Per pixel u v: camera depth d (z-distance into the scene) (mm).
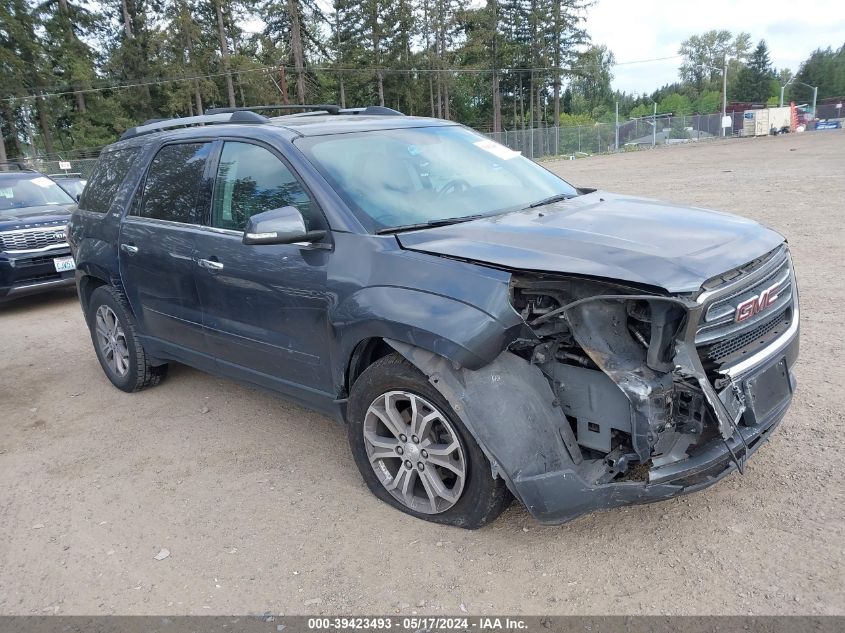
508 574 2949
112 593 3041
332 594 2920
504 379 2910
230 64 57875
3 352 7105
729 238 3156
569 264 2799
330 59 65375
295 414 4867
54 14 57562
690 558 2943
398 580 2969
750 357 3045
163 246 4539
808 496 3291
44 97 54219
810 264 7723
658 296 2617
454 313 2885
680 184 18219
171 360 5055
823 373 4684
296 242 3395
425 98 70812
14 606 3006
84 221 5520
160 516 3637
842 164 21109
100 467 4266
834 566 2809
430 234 3332
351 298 3297
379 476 3494
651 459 2836
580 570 2934
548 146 50688
